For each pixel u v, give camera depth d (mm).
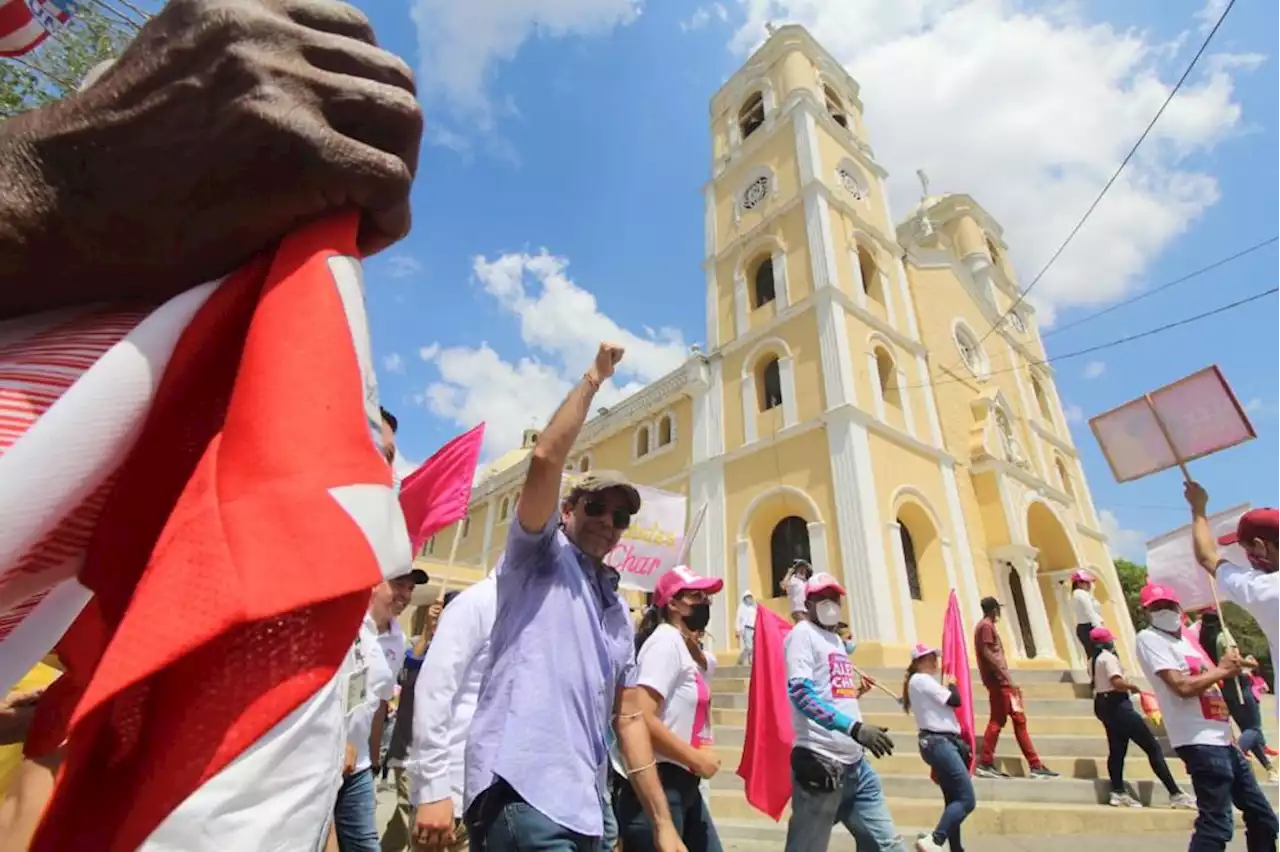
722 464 14719
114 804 703
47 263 821
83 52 3625
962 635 6684
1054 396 21672
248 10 792
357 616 711
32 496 647
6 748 1772
